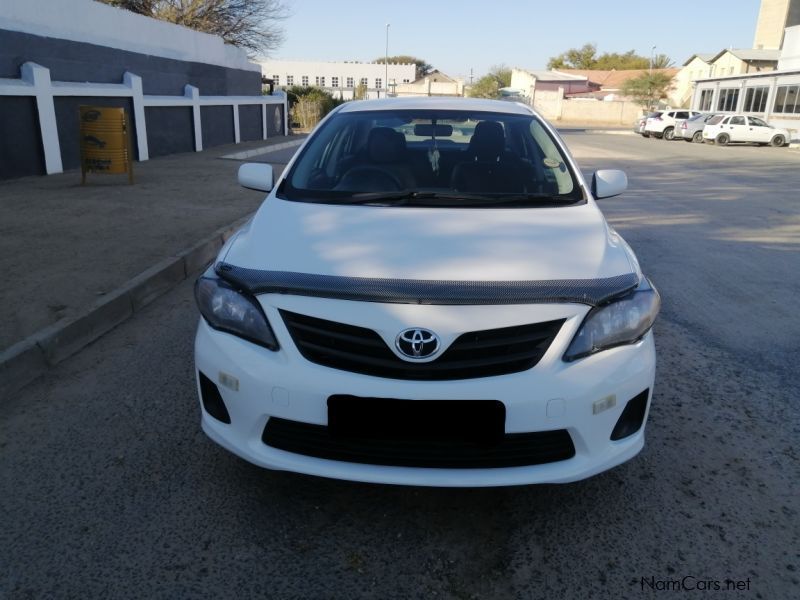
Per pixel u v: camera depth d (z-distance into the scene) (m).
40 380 3.62
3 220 7.21
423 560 2.28
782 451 3.02
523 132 3.71
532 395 2.18
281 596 2.11
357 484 2.71
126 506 2.54
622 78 72.88
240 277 2.38
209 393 2.46
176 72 16.73
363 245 2.56
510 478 2.23
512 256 2.49
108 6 13.26
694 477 2.79
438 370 2.18
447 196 3.18
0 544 2.31
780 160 20.20
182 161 14.54
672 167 17.23
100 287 4.83
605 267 2.48
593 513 2.54
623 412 2.36
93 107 9.75
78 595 2.10
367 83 73.62
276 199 3.13
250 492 2.64
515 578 2.20
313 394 2.21
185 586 2.14
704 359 4.07
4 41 10.07
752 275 6.12
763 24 51.50
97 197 8.95
